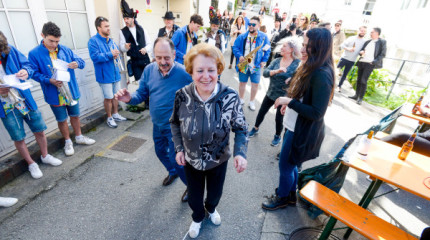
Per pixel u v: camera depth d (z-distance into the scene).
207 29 10.61
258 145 3.78
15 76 2.24
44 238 2.04
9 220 2.18
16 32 2.85
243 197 2.64
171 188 2.71
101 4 4.07
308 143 1.91
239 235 2.18
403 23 8.95
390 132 3.47
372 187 2.11
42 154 2.87
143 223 2.24
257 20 4.22
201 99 1.49
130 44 4.07
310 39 1.68
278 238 2.17
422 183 1.71
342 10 13.57
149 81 2.17
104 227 2.17
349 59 6.35
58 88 2.78
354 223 1.66
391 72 9.05
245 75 4.66
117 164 3.07
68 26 3.54
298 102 1.83
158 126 2.22
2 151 2.74
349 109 5.64
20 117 2.46
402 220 2.52
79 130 3.34
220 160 1.69
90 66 3.99
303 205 2.55
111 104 3.99
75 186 2.64
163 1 7.26
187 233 2.16
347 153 2.03
